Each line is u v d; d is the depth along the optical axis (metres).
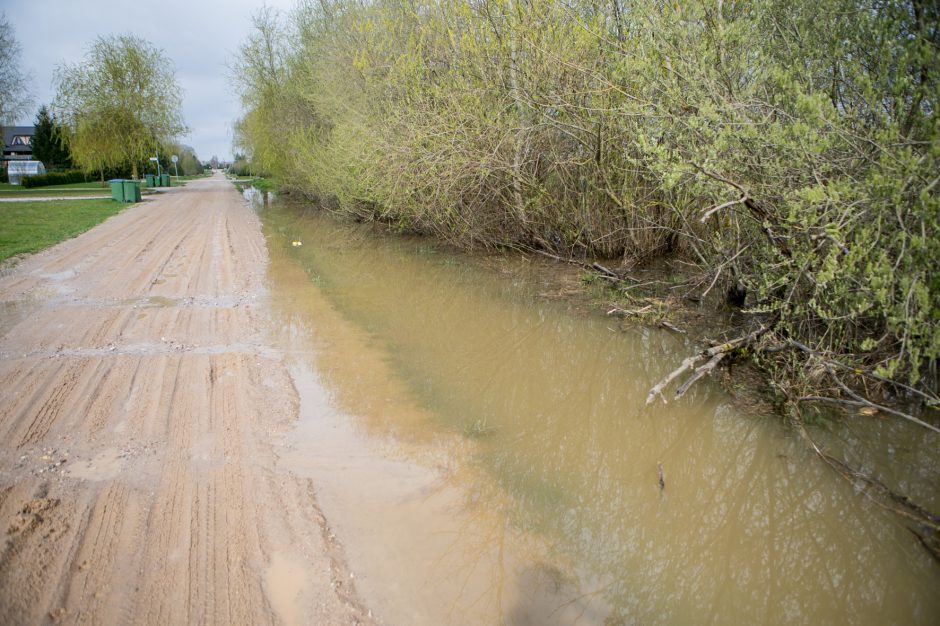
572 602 2.94
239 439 4.29
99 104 32.28
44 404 4.72
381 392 5.32
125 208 23.05
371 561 3.13
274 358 5.98
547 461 4.30
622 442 4.64
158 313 7.41
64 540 3.15
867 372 4.54
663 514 3.76
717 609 2.99
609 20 7.93
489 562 3.18
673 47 5.80
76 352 5.93
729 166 5.09
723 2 5.98
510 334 7.16
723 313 7.21
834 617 2.94
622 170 8.53
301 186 23.00
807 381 4.91
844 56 4.83
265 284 9.30
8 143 68.19
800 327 5.30
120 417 4.54
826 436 4.48
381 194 11.55
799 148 4.43
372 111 12.06
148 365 5.64
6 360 5.67
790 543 3.53
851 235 4.41
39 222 17.06
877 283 3.85
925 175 3.77
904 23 4.28
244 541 3.21
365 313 7.85
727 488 4.07
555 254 10.88
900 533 3.48
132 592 2.81
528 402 5.31
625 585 3.11
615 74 7.04
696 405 5.05
